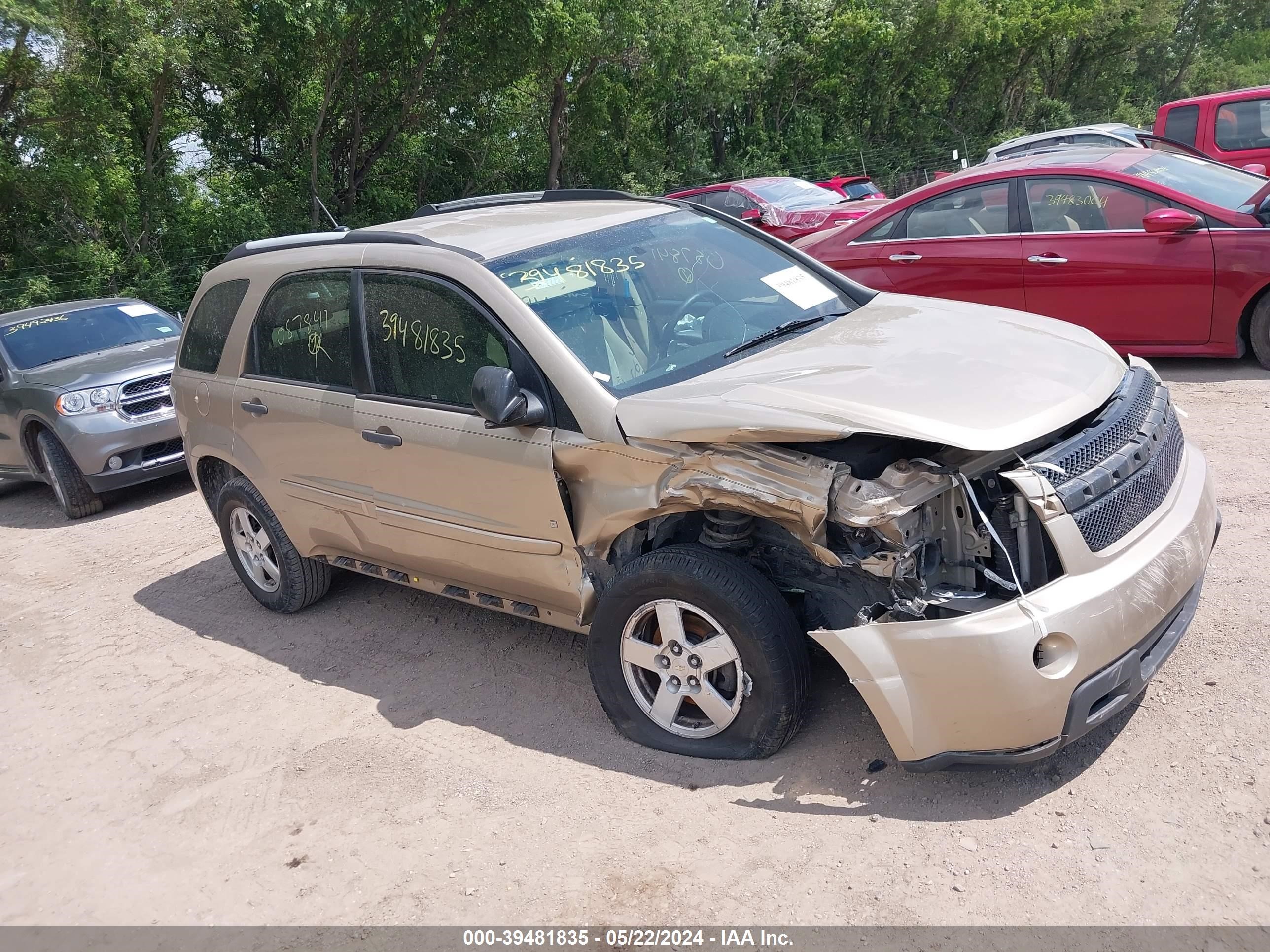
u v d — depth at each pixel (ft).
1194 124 41.73
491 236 14.14
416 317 13.58
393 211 76.48
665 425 10.88
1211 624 12.84
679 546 11.30
